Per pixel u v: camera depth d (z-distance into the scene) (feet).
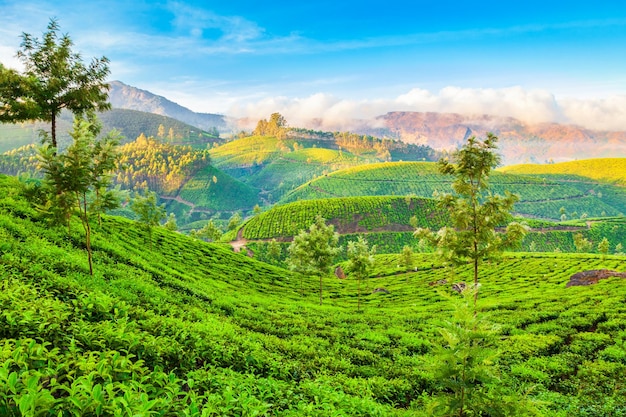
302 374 56.44
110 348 32.73
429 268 355.97
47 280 58.23
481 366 32.07
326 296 236.63
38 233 99.19
